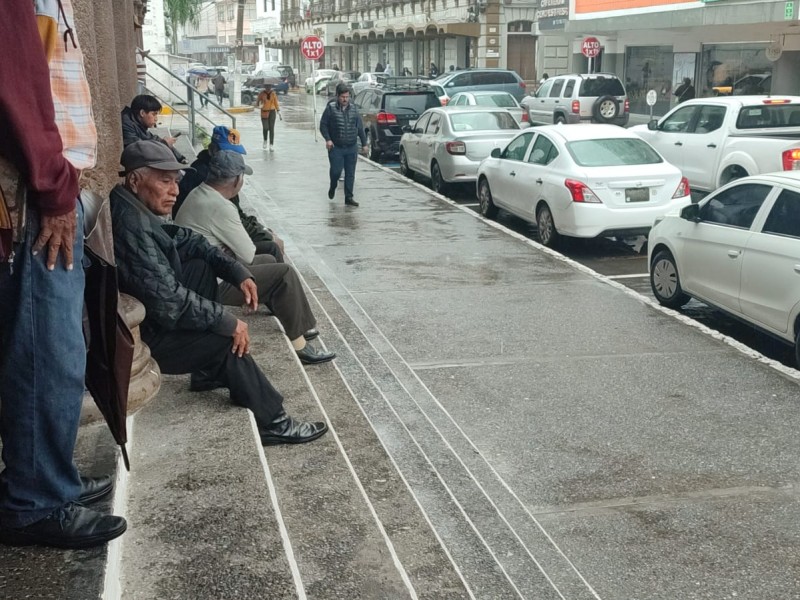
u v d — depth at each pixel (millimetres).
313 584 3287
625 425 5836
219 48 91125
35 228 2441
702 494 4902
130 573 2938
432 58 53469
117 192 4133
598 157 11516
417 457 5336
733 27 25516
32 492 2676
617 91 26938
